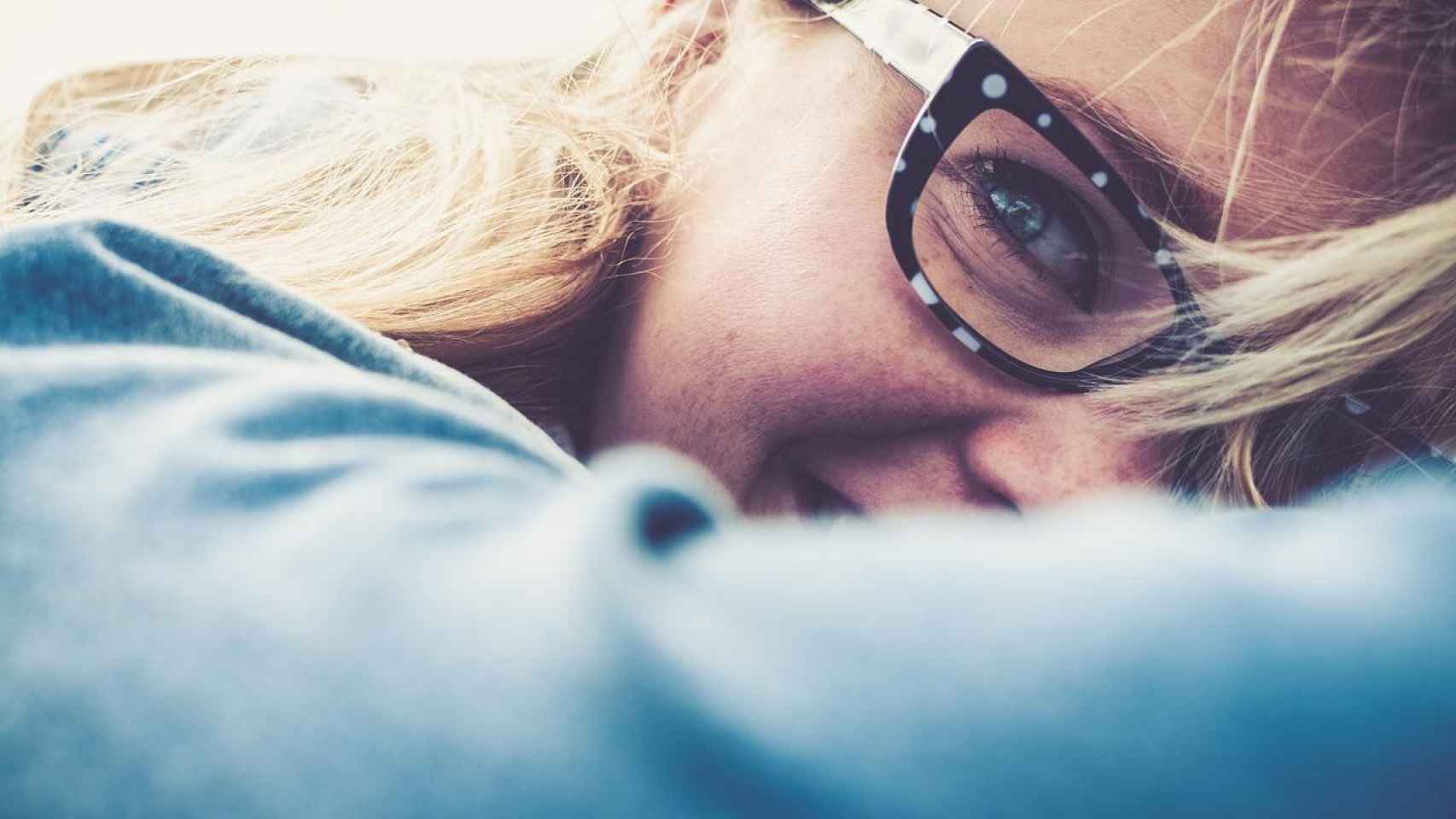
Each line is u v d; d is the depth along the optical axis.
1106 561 0.09
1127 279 0.27
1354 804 0.07
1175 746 0.08
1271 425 0.28
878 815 0.08
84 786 0.09
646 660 0.08
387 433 0.14
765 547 0.10
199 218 0.30
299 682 0.09
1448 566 0.09
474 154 0.30
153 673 0.09
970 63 0.26
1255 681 0.08
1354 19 0.25
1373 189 0.26
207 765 0.09
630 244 0.29
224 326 0.18
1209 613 0.08
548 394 0.30
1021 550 0.09
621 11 0.32
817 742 0.08
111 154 0.32
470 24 0.35
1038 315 0.27
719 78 0.29
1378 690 0.08
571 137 0.30
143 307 0.17
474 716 0.08
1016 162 0.26
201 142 0.32
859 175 0.27
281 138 0.32
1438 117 0.25
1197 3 0.25
